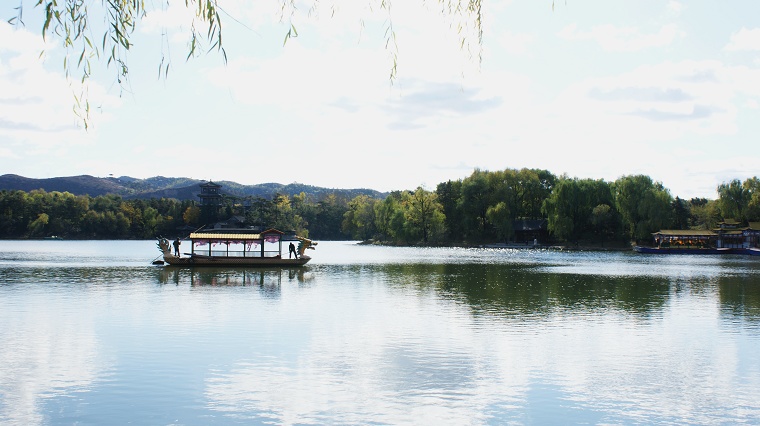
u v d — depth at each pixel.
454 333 24.52
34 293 37.41
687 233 125.25
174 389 16.55
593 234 138.38
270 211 194.00
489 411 15.02
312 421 14.26
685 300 36.09
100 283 44.38
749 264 81.50
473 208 151.88
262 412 14.82
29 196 194.88
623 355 20.84
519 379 17.78
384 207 170.12
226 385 16.92
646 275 57.50
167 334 23.86
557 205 133.00
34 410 14.84
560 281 49.25
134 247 131.88
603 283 47.62
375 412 14.86
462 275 55.31
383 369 18.70
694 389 16.97
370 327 25.70
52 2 8.84
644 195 123.62
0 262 71.25
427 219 156.75
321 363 19.41
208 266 64.19
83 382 17.12
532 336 24.00
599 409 15.27
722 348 22.03
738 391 16.80
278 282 46.69
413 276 53.78
